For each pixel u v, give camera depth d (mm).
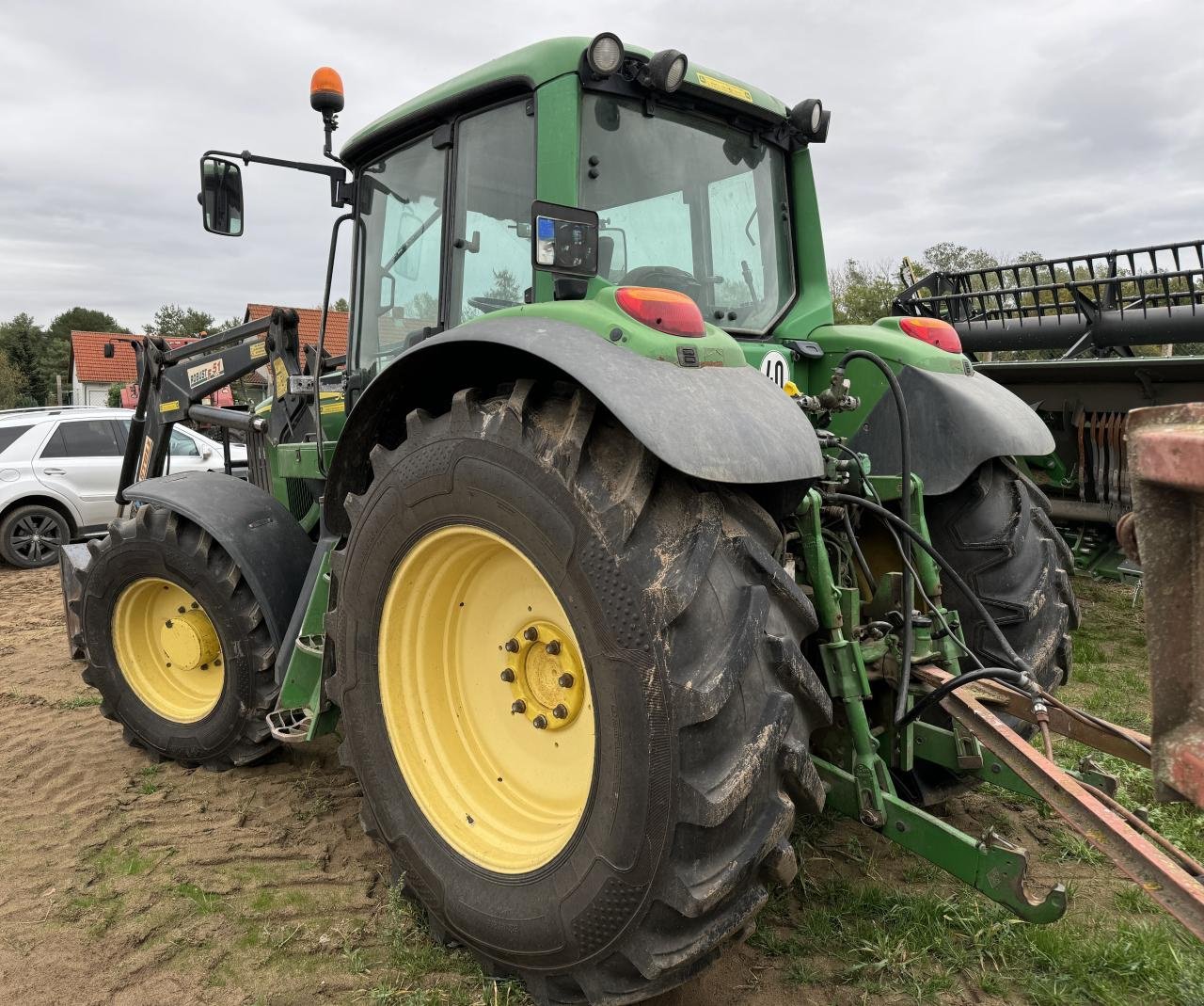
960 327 7102
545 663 2215
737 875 1763
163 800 3369
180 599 3693
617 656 1810
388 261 3244
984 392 3010
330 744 3908
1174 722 1390
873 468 3018
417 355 2316
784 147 3258
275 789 3451
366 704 2439
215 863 2889
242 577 3398
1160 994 2180
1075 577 6590
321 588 3074
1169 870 1686
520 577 2252
